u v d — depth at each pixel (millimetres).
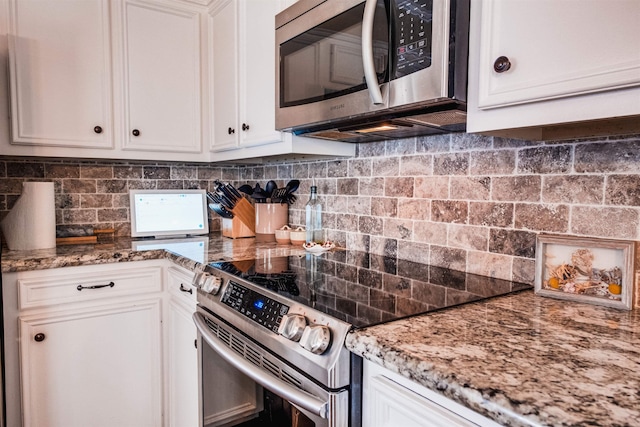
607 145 916
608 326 760
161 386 1769
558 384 521
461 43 889
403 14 947
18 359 1470
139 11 1881
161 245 1850
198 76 2049
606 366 577
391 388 697
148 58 1914
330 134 1419
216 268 1294
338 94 1165
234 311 1104
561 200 1000
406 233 1426
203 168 2363
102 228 2068
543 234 1000
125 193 2127
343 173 1703
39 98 1670
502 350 638
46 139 1689
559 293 955
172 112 1991
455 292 1011
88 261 1569
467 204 1227
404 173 1429
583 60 669
